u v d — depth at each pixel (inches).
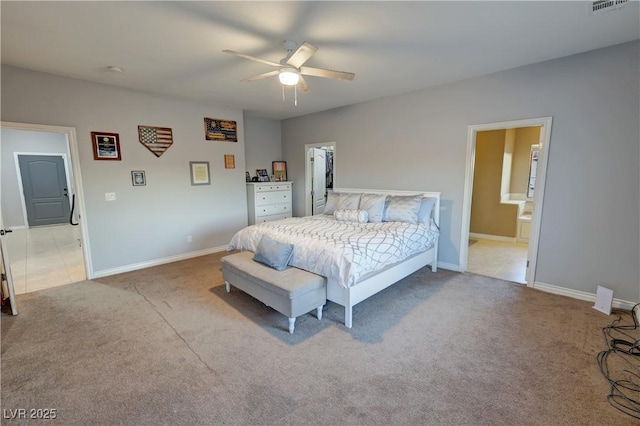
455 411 68.1
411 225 146.1
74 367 84.5
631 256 113.1
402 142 177.3
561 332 100.1
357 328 104.4
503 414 67.1
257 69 131.7
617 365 83.0
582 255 123.7
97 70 132.0
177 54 115.1
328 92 171.6
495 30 97.9
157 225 177.0
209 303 125.0
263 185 230.4
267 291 106.6
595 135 116.6
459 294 132.2
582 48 113.0
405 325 106.1
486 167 235.0
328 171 277.3
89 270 154.0
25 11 83.6
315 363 85.7
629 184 111.4
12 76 126.3
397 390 74.9
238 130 213.3
